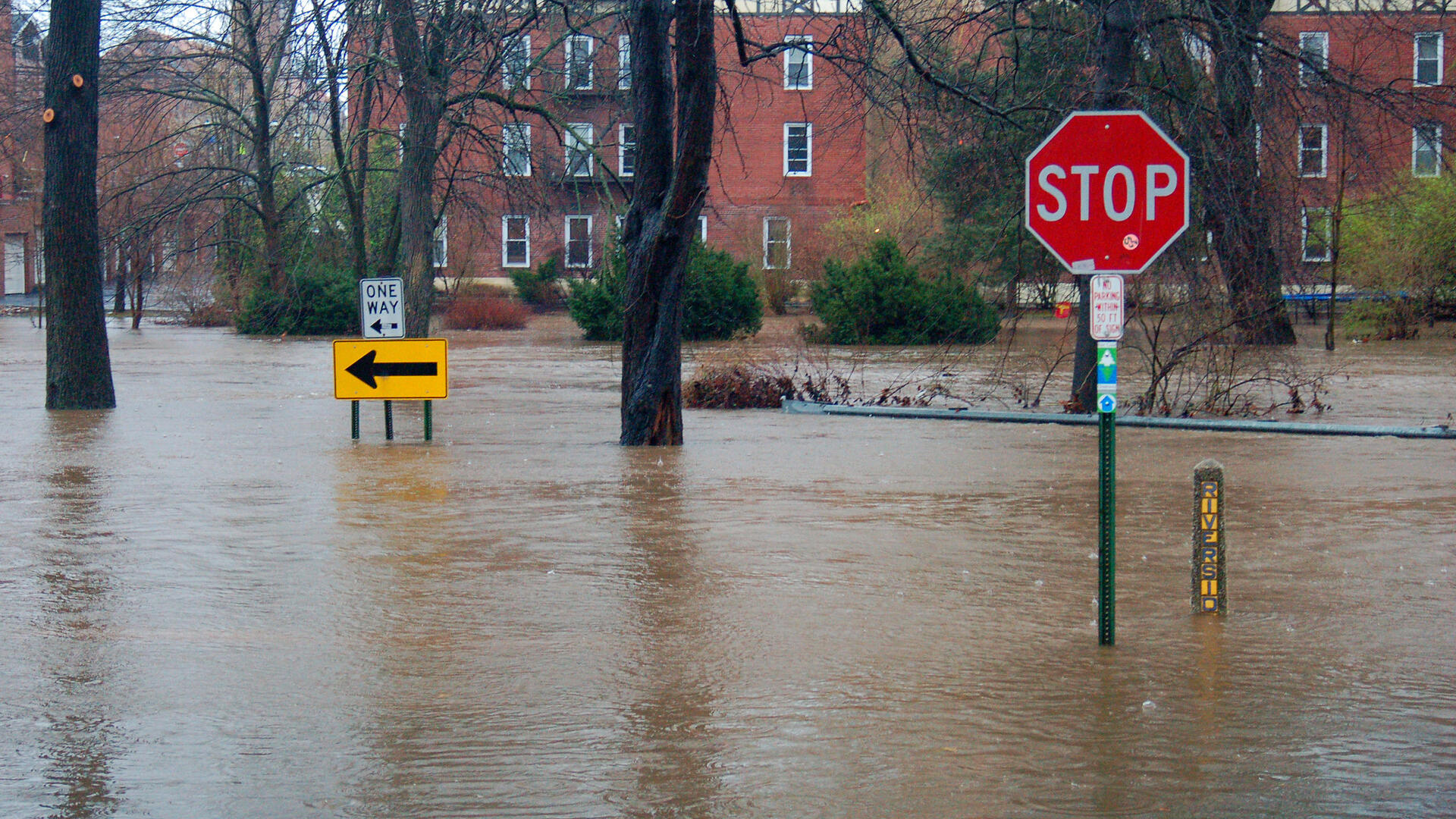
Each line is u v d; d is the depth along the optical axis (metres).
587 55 24.52
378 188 40.22
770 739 5.45
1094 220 6.53
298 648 6.86
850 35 16.94
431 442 15.60
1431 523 10.16
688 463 13.73
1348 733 5.49
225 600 7.87
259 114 36.81
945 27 19.20
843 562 8.86
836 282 36.22
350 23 19.84
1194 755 5.25
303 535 9.78
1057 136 6.52
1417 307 34.56
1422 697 5.95
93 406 19.67
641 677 6.32
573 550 9.27
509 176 29.83
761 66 43.84
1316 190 19.84
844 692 6.08
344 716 5.78
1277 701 5.89
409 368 15.48
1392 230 34.00
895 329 35.56
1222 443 15.38
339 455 14.35
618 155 40.62
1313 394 19.59
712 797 4.86
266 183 38.16
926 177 19.80
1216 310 18.56
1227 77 17.19
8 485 12.21
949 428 17.36
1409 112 18.97
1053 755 5.25
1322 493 11.63
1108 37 17.33
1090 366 18.81
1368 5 24.72
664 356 15.38
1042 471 13.16
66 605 7.74
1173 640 6.91
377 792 4.92
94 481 12.44
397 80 24.91
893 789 4.92
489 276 56.75
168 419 18.23
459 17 18.05
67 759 5.28
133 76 35.62
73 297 19.55
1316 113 18.67
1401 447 14.87
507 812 4.72
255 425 17.38
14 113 38.44
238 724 5.68
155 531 9.95
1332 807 4.74
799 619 7.38
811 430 17.09
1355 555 9.02
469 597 7.93
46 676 6.36
